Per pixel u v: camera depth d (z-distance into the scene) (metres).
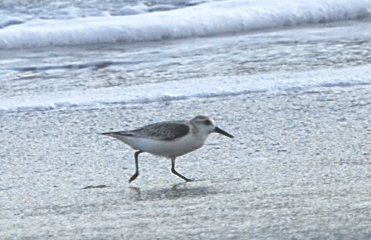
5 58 19.92
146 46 20.84
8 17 23.16
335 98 14.96
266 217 9.11
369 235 8.36
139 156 12.26
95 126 13.98
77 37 21.66
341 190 10.13
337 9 23.53
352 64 17.42
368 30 21.53
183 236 8.56
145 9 23.98
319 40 20.28
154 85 16.31
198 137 10.82
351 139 12.71
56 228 9.07
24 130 13.84
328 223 8.78
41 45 21.42
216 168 11.52
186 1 24.52
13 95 16.09
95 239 8.62
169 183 10.92
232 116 14.17
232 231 8.65
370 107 14.38
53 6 24.06
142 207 9.79
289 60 18.00
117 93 15.83
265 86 15.82
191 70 17.50
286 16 23.03
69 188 10.87
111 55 19.78
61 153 12.60
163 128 10.72
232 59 18.41
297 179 10.77
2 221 9.42
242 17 22.70
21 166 12.02
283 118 13.95
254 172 11.23
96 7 24.09
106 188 10.81
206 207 9.65
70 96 15.80
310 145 12.48
